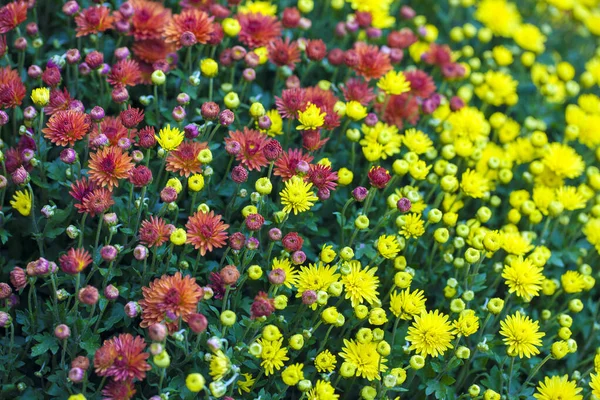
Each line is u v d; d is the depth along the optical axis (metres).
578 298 1.07
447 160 1.04
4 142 0.99
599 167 1.24
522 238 0.98
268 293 0.89
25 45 0.98
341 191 1.01
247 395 0.89
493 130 1.18
